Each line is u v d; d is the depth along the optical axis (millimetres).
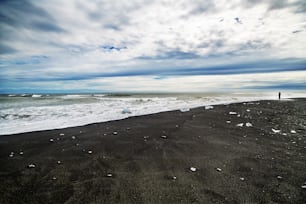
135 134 9664
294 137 9047
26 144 8094
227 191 4637
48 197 4438
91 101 27312
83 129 10680
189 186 4863
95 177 5363
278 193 4527
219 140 8625
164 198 4371
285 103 23406
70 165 6117
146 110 17844
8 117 13500
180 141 8492
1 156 6793
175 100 29469
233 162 6273
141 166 6043
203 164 6148
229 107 19812
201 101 27516
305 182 4984
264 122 12391
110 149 7539
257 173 5516
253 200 4277
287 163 6152
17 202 4258
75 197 4438
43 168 5895
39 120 12734
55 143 8234
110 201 4285
